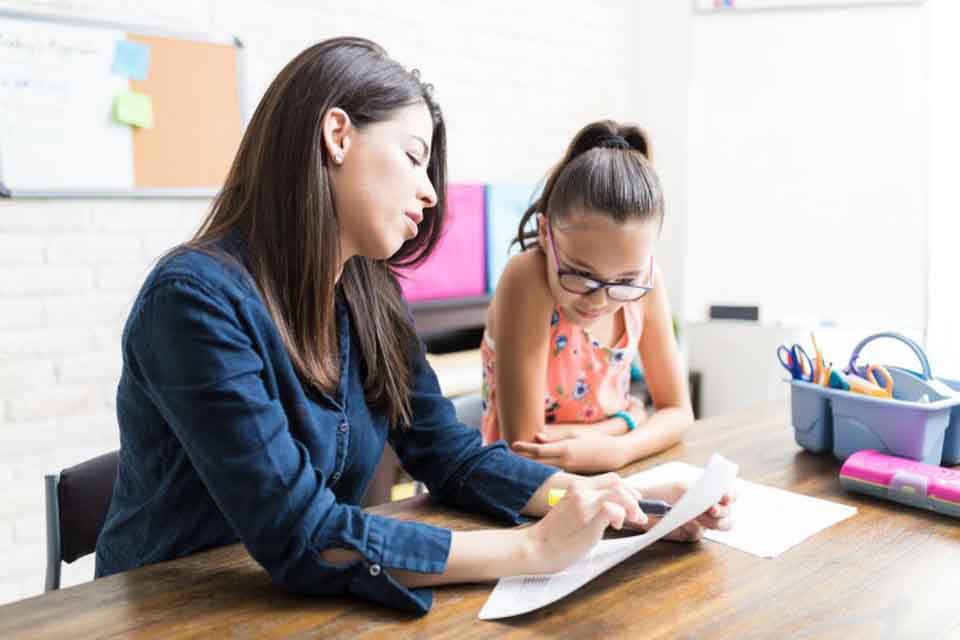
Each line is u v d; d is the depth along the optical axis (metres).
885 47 2.52
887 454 1.13
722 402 3.18
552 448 1.19
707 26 2.73
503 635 0.72
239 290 0.83
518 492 1.00
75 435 2.07
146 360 0.81
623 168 1.16
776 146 2.70
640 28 3.44
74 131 1.98
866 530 0.95
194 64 2.16
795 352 1.26
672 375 1.44
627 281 1.19
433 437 1.08
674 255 3.44
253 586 0.81
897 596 0.78
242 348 0.81
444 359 2.57
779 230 2.73
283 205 0.86
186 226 2.23
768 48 2.67
